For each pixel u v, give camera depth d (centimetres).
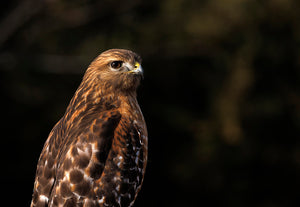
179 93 1683
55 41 1634
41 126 1541
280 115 1608
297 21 1594
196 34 1620
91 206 555
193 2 1658
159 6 1673
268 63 1599
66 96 1573
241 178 1606
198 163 1600
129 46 1617
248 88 1565
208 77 1642
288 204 1630
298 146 1617
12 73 1555
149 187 1662
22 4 1593
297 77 1611
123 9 1684
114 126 592
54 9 1634
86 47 1603
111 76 632
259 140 1609
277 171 1623
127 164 589
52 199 550
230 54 1606
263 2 1595
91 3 1670
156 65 1656
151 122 1650
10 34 1588
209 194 1623
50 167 576
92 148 563
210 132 1584
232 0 1603
